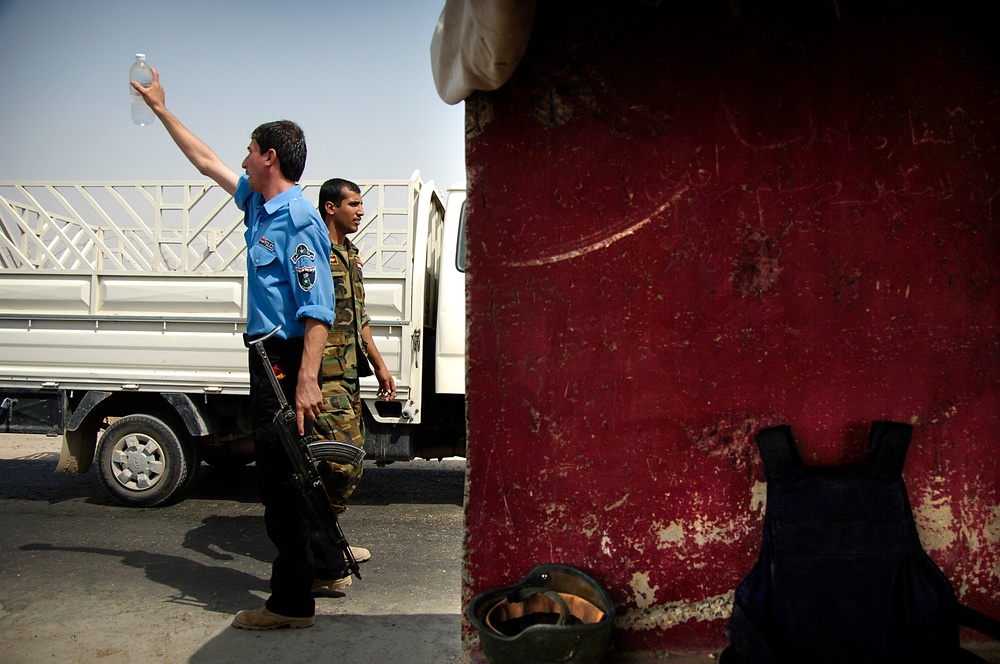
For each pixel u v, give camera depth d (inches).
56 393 219.1
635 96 91.3
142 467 217.3
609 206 91.8
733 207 91.7
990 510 91.4
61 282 217.3
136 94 134.9
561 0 91.0
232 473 266.5
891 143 91.2
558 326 92.4
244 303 210.7
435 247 231.0
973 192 91.6
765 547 87.1
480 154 92.0
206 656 117.2
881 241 91.5
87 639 123.8
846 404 91.7
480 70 81.4
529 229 92.1
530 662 79.2
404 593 150.1
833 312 91.8
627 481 92.5
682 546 92.4
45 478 261.0
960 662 81.4
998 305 92.0
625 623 92.7
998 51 90.8
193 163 137.1
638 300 92.2
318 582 149.7
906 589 84.2
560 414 92.8
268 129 128.3
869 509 86.2
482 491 93.3
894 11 90.4
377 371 169.2
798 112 91.1
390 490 247.0
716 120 91.4
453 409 219.5
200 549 179.9
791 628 83.5
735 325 92.1
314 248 125.6
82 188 225.8
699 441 92.3
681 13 90.9
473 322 92.4
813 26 90.7
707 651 92.1
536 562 93.0
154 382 212.4
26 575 158.4
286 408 123.3
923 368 91.7
